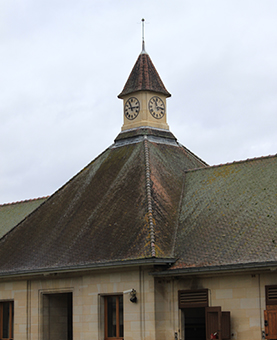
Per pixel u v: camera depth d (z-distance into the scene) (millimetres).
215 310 28203
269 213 29734
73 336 32781
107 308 32062
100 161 38969
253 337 27297
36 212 38188
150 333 29594
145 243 30219
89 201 35781
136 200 33406
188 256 29781
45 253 34406
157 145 38281
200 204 32969
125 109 40531
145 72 40531
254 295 27578
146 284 30125
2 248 37156
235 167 34469
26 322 35031
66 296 35969
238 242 29000
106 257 31156
